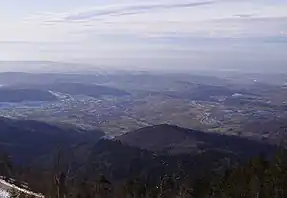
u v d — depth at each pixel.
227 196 36.50
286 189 34.12
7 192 37.91
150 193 41.16
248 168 38.31
